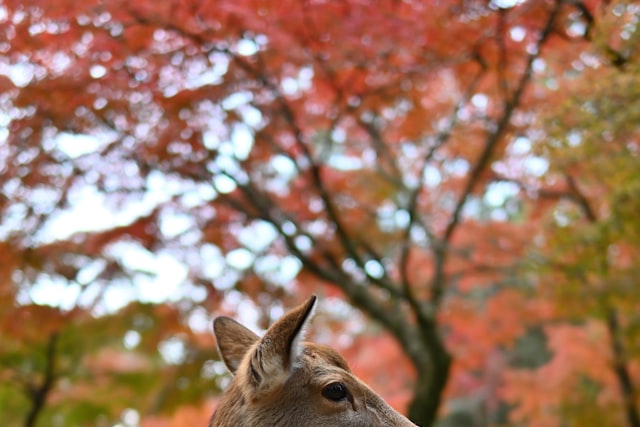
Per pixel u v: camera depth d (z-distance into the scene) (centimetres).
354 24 723
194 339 979
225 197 859
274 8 707
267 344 381
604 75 623
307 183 962
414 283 1168
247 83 775
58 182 761
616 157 654
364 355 1284
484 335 1214
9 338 913
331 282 952
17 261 784
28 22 647
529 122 901
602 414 1272
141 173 795
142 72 716
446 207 1115
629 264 963
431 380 952
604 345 1241
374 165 1063
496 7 732
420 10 732
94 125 745
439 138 937
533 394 1338
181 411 1192
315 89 849
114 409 1328
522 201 1102
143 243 827
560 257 832
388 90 855
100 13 655
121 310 968
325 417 391
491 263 1117
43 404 1227
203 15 690
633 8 582
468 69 884
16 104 689
